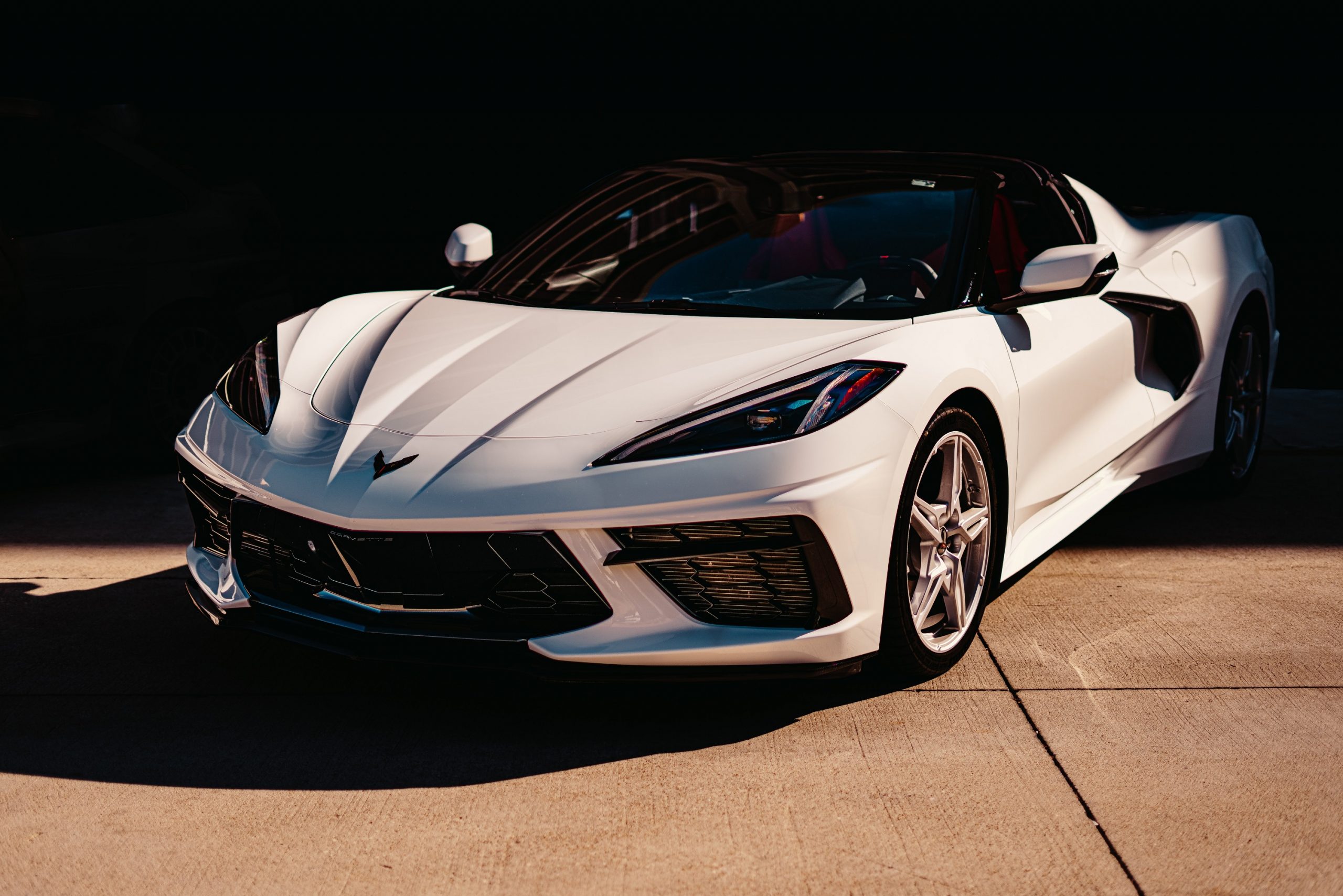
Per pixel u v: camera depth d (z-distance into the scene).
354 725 2.66
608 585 2.51
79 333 4.55
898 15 7.01
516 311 3.23
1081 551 3.83
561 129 7.39
